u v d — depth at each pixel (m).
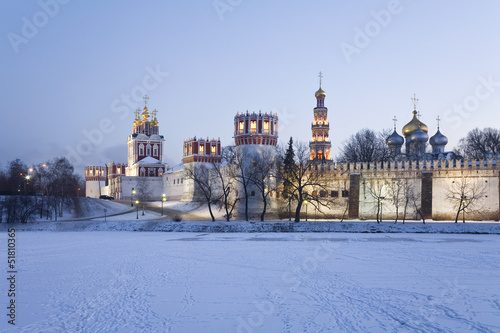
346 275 37.19
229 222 85.19
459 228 77.62
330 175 98.69
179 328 23.16
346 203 97.44
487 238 69.06
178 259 46.75
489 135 129.62
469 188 89.19
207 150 133.12
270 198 97.62
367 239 67.50
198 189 128.38
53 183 120.25
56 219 103.69
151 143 172.12
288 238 69.50
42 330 22.88
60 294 30.73
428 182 91.69
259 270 39.81
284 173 96.94
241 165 96.94
